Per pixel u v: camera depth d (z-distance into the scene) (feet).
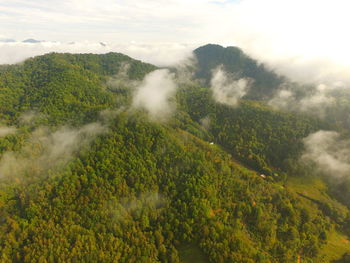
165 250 349.00
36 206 373.20
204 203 403.54
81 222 364.58
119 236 358.23
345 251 417.90
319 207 527.40
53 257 314.76
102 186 412.98
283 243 389.60
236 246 345.51
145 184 437.58
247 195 456.45
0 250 317.42
